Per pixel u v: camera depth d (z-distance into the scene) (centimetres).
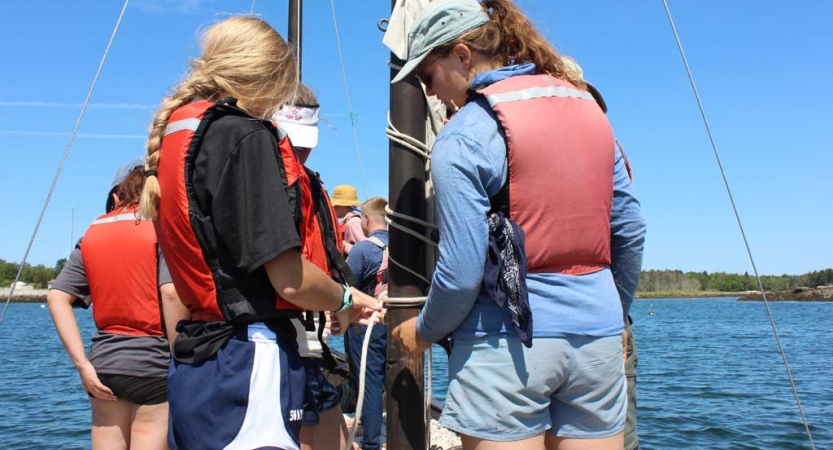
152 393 283
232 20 190
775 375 1484
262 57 184
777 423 917
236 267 166
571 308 172
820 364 1731
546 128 171
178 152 168
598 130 181
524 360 169
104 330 289
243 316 167
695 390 1243
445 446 418
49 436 805
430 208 252
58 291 300
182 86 183
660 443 802
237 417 165
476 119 174
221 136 166
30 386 1261
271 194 163
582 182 173
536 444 174
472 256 164
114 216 291
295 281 166
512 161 169
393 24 251
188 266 169
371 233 500
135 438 285
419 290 246
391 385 247
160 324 284
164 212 171
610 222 196
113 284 282
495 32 191
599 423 180
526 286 166
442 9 192
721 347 2347
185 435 168
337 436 276
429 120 260
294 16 613
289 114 253
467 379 174
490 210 175
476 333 174
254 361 167
